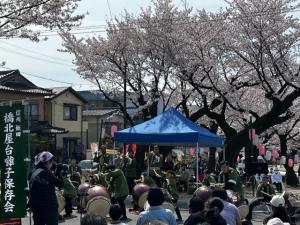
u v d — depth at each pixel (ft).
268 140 120.37
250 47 72.28
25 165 27.37
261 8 72.08
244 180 77.51
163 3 78.48
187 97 81.30
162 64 79.10
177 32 75.46
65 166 51.21
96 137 154.92
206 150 124.77
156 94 80.89
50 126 121.60
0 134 27.55
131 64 82.23
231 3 74.59
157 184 48.65
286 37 71.67
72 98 139.74
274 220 19.44
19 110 27.40
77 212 48.29
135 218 44.37
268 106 97.35
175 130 49.78
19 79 122.01
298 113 98.78
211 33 74.49
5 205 27.30
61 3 42.47
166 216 20.56
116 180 43.09
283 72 72.69
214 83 75.97
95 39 82.64
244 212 34.09
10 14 40.47
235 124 113.09
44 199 27.37
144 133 50.55
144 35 78.13
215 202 21.12
